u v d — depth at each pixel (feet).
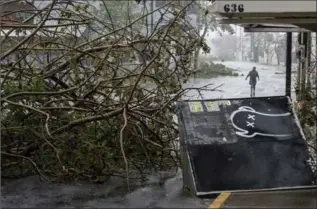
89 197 19.26
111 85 23.94
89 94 23.54
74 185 21.16
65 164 21.71
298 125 20.12
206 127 19.80
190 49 25.18
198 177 18.61
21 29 24.86
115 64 24.07
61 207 18.01
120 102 23.24
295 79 36.32
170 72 24.70
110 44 24.68
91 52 24.35
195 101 20.65
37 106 22.47
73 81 24.34
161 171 23.49
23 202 18.65
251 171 18.83
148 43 24.43
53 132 21.57
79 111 22.68
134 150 23.53
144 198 18.86
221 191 18.43
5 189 20.49
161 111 23.89
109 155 21.44
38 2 33.45
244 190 18.49
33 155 22.31
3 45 24.99
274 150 19.33
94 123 22.15
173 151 24.23
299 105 24.57
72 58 23.75
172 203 18.04
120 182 21.52
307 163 19.15
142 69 23.52
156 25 24.70
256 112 20.34
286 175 18.86
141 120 22.90
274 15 14.88
